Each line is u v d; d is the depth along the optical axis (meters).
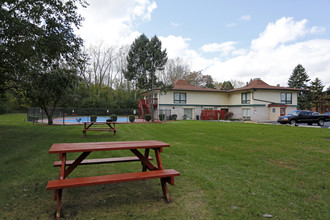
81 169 4.84
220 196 3.43
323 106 47.72
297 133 12.53
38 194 3.45
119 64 52.84
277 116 32.34
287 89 33.84
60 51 9.73
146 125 19.20
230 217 2.77
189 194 3.52
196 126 17.98
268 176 4.45
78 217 2.75
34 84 11.73
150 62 24.81
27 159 5.68
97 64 50.44
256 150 7.22
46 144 8.00
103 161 4.24
